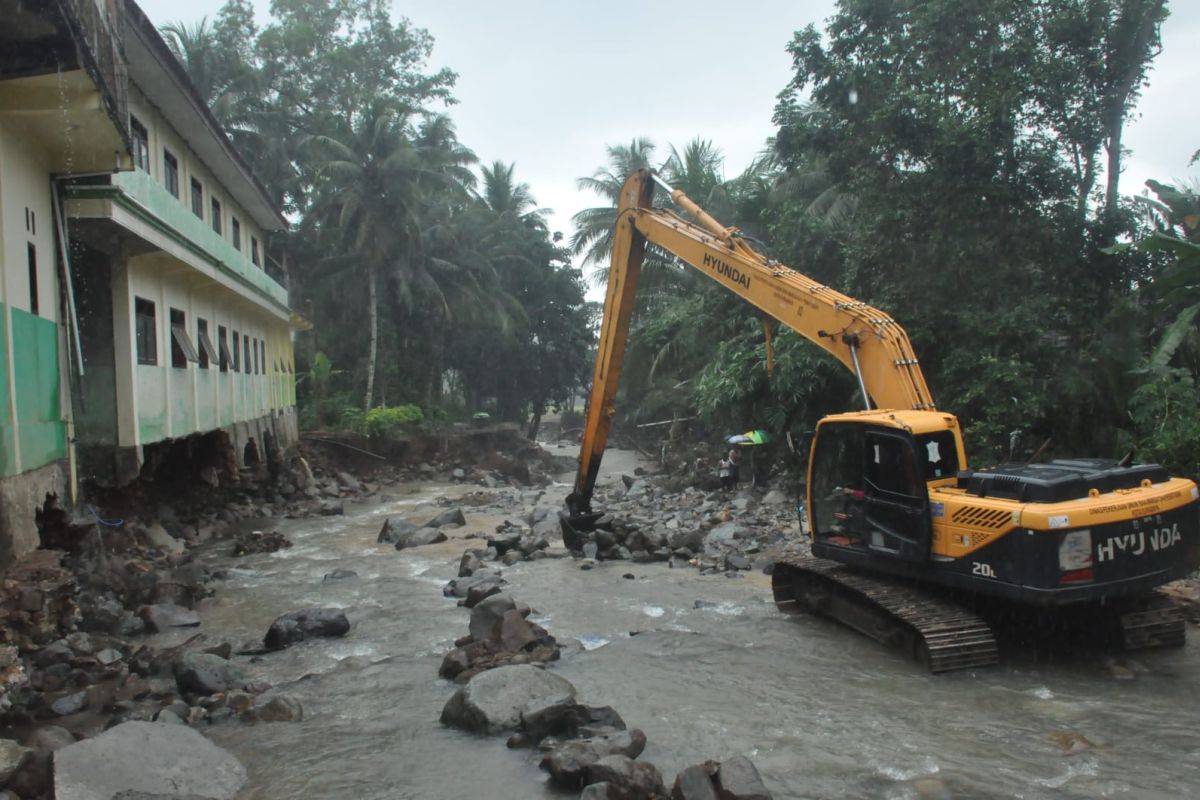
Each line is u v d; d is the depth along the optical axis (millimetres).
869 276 17297
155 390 15047
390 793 6008
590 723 6949
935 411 9422
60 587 9000
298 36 39281
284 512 23094
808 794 5828
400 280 37500
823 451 10359
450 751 6730
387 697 8078
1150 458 12789
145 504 17391
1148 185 18219
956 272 16141
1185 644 8812
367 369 40812
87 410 13594
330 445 33156
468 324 46562
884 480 9344
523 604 11500
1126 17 15906
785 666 8711
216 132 18531
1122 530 7836
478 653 9039
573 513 15891
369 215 35500
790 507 18828
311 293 40594
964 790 5828
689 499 21734
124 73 12266
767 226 24594
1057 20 15742
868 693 7836
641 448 43406
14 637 8273
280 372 30062
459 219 46188
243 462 22766
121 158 11352
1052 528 7664
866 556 9609
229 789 5977
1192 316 14047
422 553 16297
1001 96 14977
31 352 10023
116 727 6164
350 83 41312
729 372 20656
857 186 17438
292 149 38406
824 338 10477
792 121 18359
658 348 30281
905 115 15797
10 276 9492
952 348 16281
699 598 11859
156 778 5789
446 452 36625
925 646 8453
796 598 10891
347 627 10469
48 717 7465
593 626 10500
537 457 39812
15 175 9953
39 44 9008
